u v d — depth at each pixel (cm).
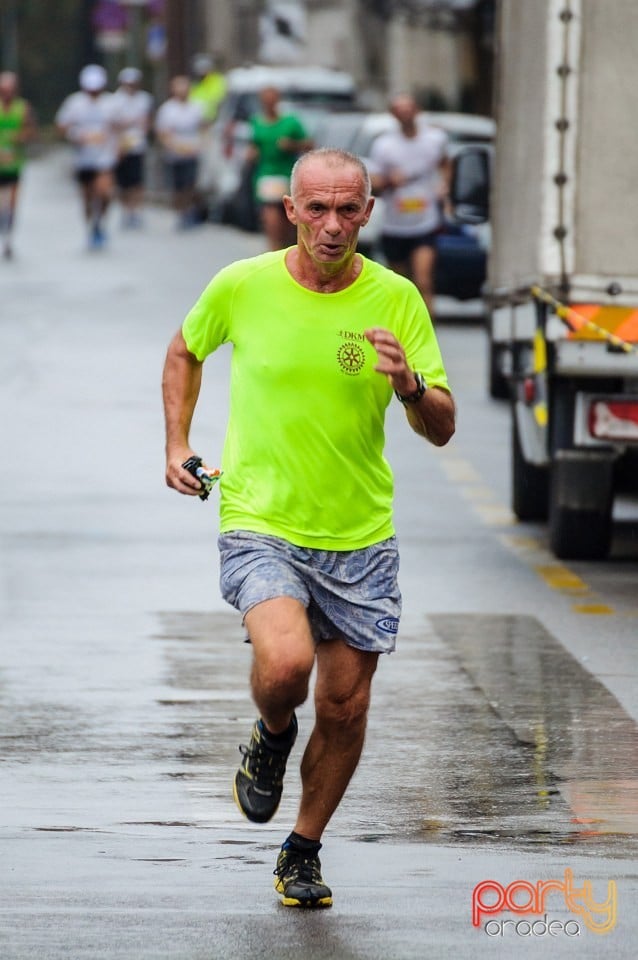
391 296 1377
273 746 1373
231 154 8438
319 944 1309
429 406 1356
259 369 1373
